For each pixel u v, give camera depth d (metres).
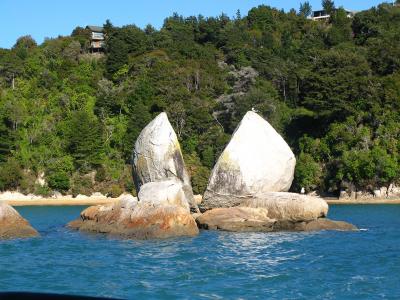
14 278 15.96
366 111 70.38
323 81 72.56
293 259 19.41
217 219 28.42
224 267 17.75
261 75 95.12
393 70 78.75
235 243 23.53
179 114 79.12
